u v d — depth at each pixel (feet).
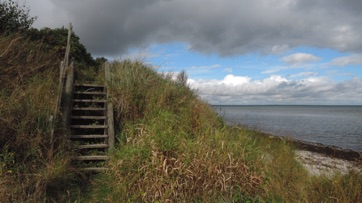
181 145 18.01
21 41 31.19
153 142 17.85
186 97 29.94
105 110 25.14
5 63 25.00
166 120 22.33
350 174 16.83
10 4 34.42
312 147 50.26
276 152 26.48
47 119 19.31
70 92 24.63
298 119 166.91
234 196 15.24
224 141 19.19
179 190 15.47
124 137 22.08
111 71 31.50
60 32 40.29
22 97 20.53
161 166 16.11
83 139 22.91
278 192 15.78
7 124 17.20
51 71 28.04
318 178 17.60
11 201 13.51
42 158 17.16
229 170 16.80
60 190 16.24
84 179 18.49
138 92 26.45
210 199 15.28
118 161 17.71
